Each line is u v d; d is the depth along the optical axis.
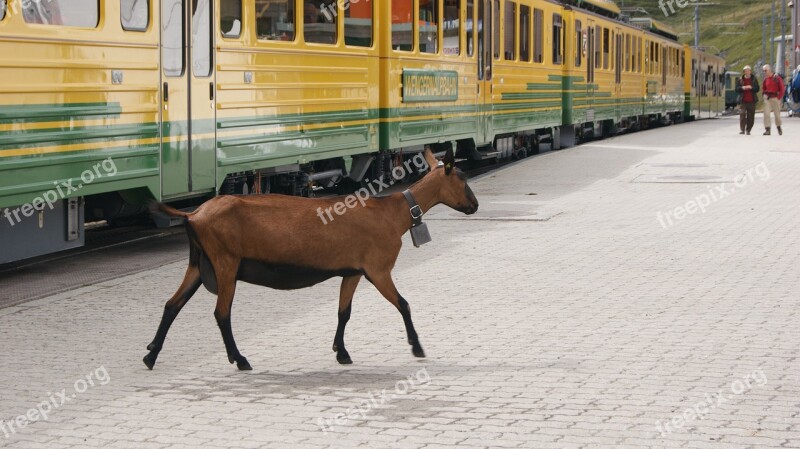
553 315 9.02
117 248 13.19
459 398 6.60
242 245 7.15
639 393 6.68
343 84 15.23
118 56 10.74
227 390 6.86
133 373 7.30
